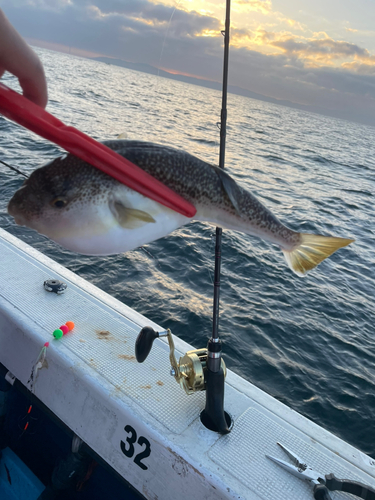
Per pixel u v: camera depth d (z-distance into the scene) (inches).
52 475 84.3
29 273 110.4
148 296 242.8
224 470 65.5
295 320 244.8
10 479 91.7
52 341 87.0
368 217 536.7
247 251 329.7
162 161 29.8
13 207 24.4
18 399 97.8
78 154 22.7
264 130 1856.5
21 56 22.4
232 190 33.8
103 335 92.0
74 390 81.2
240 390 85.1
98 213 24.5
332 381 197.0
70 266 260.8
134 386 79.5
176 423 73.0
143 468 71.4
